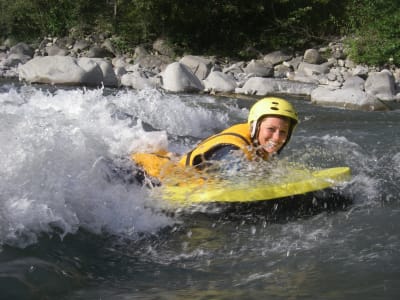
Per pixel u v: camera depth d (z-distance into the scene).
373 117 10.30
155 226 4.22
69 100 7.36
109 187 4.54
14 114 5.22
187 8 18.88
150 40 19.98
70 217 4.02
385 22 17.55
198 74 15.90
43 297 3.05
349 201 4.88
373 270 3.48
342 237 4.05
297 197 4.62
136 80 14.46
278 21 19.27
